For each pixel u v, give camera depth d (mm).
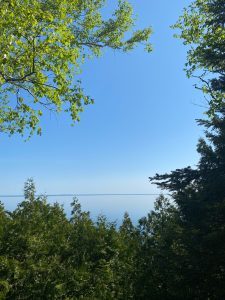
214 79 15375
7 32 11828
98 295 12328
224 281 13789
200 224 14055
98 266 12859
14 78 12539
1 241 10172
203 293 14070
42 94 12977
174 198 14664
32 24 11516
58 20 14336
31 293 10320
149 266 15297
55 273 11086
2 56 11477
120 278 13883
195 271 13836
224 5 15664
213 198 14047
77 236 12867
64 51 12492
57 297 10961
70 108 13242
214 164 14555
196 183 14852
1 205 11445
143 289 14789
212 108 14945
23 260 10555
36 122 13898
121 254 14266
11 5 11562
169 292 14578
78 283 11562
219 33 15883
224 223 13844
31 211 12211
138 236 17031
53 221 12758
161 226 17297
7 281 9727
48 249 11344
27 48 11945
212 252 13539
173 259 14320
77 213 14266
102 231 13523
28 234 10680
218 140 14289
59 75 12703
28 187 12656
